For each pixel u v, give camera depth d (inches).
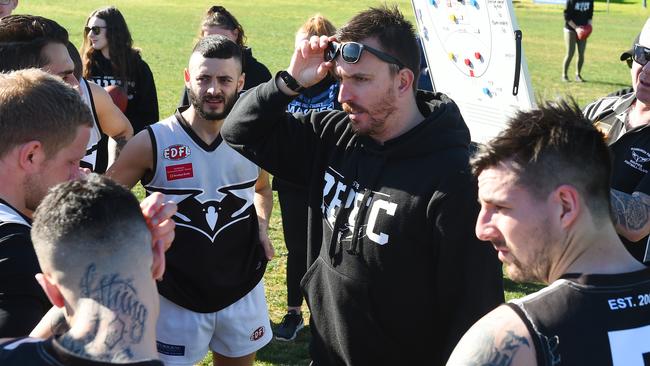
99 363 64.7
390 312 105.6
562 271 73.3
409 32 105.2
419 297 104.7
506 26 176.1
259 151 118.7
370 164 106.9
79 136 95.9
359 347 108.7
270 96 112.2
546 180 71.4
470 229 99.2
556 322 67.6
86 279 66.8
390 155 104.3
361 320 107.3
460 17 189.8
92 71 242.5
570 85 603.2
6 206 90.0
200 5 1111.6
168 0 1150.3
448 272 100.7
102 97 162.4
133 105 246.1
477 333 68.9
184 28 866.1
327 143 116.7
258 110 113.5
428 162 102.1
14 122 90.7
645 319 68.5
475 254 99.4
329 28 203.5
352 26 104.1
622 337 67.5
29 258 85.2
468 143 106.3
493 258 100.5
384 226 103.1
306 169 120.6
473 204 98.8
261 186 160.4
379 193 104.7
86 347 65.5
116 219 68.2
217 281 143.4
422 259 103.0
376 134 106.8
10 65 130.2
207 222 142.6
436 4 197.5
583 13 605.0
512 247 74.3
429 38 203.9
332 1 1249.4
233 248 145.6
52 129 92.4
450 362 69.6
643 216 121.0
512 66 177.6
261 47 738.8
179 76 578.9
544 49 815.7
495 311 70.3
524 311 68.5
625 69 697.6
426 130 102.3
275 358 196.4
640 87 138.9
